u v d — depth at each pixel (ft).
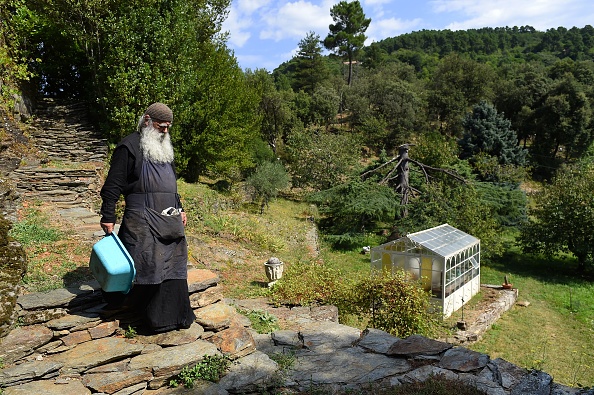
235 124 69.56
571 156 154.81
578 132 148.15
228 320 14.02
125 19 45.70
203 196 51.47
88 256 17.71
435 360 14.07
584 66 184.85
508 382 12.44
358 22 229.66
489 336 38.91
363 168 86.22
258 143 93.71
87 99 56.95
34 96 51.70
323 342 16.26
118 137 48.65
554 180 68.54
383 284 26.96
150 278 11.84
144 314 12.69
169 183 12.38
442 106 175.94
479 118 115.55
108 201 11.78
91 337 12.20
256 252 42.37
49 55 56.34
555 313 46.01
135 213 11.91
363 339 16.26
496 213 74.18
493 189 73.92
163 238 12.10
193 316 13.41
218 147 63.10
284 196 87.04
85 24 48.16
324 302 28.32
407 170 70.08
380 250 45.47
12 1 42.45
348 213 66.64
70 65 57.88
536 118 155.43
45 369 10.59
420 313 26.23
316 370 13.55
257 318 20.85
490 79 189.57
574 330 41.14
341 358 14.53
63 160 41.39
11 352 10.85
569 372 31.96
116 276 11.40
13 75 42.86
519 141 168.25
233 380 11.98
